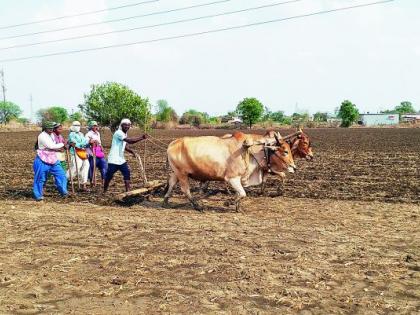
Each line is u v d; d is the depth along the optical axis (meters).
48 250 7.32
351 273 6.18
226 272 6.22
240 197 10.04
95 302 5.35
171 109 80.00
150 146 32.69
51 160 11.89
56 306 5.25
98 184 14.49
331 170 17.67
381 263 6.55
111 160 11.90
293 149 12.26
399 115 101.75
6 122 93.00
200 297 5.44
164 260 6.74
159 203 11.25
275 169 11.09
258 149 10.55
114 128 33.50
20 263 6.72
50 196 12.45
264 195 12.15
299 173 16.73
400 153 25.34
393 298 5.41
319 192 12.67
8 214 10.12
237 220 9.26
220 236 7.98
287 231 8.33
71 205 11.16
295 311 5.08
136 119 33.69
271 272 6.23
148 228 8.64
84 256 6.98
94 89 32.88
